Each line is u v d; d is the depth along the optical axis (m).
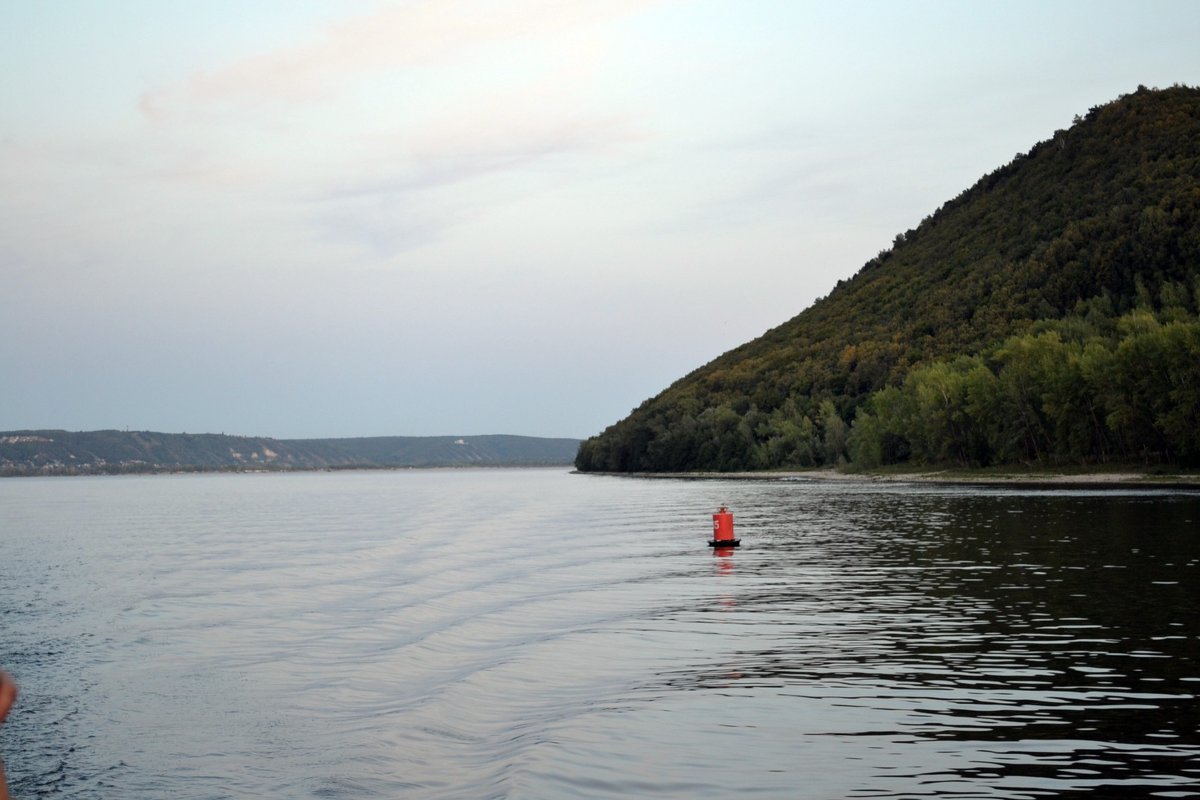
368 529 71.31
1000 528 48.78
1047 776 11.27
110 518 99.62
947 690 15.76
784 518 64.06
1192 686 15.48
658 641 21.58
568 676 18.28
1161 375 92.12
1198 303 126.69
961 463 126.62
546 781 11.78
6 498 178.88
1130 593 25.75
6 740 15.27
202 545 59.62
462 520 78.62
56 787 12.90
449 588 33.31
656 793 11.23
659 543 49.75
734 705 15.35
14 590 37.12
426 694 17.31
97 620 28.66
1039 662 17.59
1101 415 104.12
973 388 117.06
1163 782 10.95
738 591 29.81
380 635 24.11
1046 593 26.33
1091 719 13.69
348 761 13.45
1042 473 108.12
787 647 20.23
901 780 11.31
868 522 57.44
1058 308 161.00
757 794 11.06
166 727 15.82
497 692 17.19
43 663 21.84
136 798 12.38
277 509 115.50
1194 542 38.72
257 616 28.44
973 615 23.33
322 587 35.31
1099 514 55.62
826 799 10.77
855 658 18.75
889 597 27.11
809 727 13.85
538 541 53.62
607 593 30.42
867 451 145.88
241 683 19.03
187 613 29.62
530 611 27.08
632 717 14.84
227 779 12.94
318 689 18.19
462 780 12.27
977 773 11.46
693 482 172.88
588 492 143.38
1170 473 94.69
